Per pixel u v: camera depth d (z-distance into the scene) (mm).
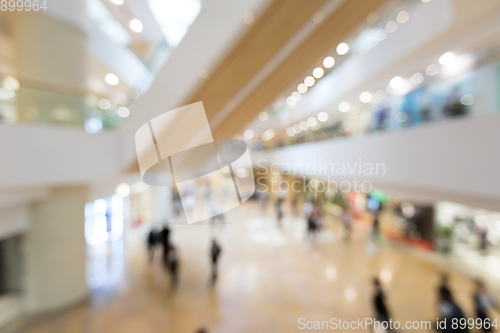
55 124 4254
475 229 6902
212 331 4434
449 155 3348
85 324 4609
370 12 4633
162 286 5965
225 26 3758
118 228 10125
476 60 3074
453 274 6562
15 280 4992
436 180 3549
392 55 6070
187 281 6203
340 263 7246
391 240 9008
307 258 7590
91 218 9273
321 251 8156
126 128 4844
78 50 4938
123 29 8930
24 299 4973
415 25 5312
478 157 2979
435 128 3574
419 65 5594
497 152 2777
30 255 4938
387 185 4965
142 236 10219
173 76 4289
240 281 6195
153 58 5895
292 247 8508
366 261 7391
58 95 4273
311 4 3562
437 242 7637
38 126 4039
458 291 5723
